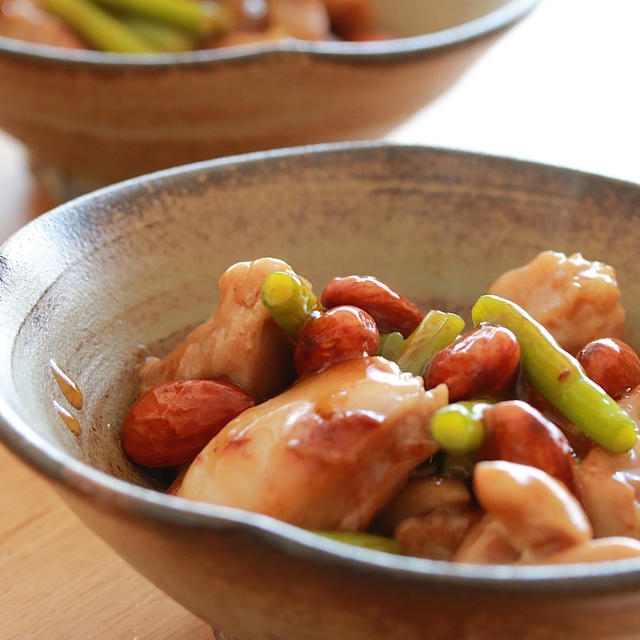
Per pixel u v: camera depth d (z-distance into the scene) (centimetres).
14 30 42
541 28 55
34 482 29
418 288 28
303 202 28
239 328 25
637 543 21
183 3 45
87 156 37
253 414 24
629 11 57
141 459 25
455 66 36
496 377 24
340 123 36
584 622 20
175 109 35
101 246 26
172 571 21
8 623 26
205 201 27
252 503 23
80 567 27
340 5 47
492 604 19
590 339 27
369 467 23
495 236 28
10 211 39
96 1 45
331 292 26
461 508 23
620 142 42
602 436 24
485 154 28
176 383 25
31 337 24
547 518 21
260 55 34
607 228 28
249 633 22
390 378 23
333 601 20
